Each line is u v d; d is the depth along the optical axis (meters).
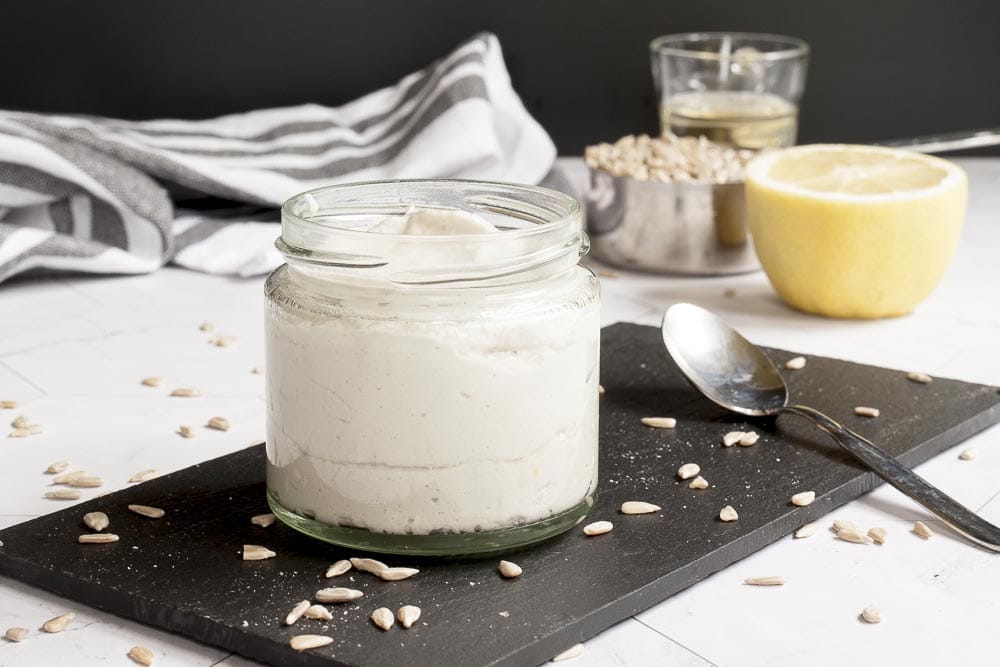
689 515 0.70
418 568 0.66
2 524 0.71
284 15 1.13
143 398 0.80
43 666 0.64
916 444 0.75
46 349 0.85
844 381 0.80
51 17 1.12
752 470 0.73
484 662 0.62
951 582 0.68
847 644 0.65
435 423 0.65
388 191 0.69
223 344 0.86
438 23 1.14
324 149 1.02
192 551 0.67
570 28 1.15
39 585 0.67
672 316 0.79
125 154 0.95
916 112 1.18
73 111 1.14
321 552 0.67
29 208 0.95
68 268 0.93
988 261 0.97
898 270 0.87
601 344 0.84
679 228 0.94
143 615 0.65
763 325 0.89
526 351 0.65
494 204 0.69
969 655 0.64
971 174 1.12
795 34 1.16
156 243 0.95
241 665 0.64
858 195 0.87
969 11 1.15
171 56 1.13
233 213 1.00
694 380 0.77
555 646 0.64
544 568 0.67
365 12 1.13
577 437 0.67
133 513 0.70
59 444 0.76
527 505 0.66
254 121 1.06
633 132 1.17
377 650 0.63
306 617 0.64
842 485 0.72
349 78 1.15
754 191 0.89
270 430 0.68
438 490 0.66
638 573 0.66
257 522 0.69
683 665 0.64
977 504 0.72
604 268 0.97
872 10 1.15
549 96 1.17
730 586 0.67
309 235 0.65
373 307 0.65
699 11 1.15
